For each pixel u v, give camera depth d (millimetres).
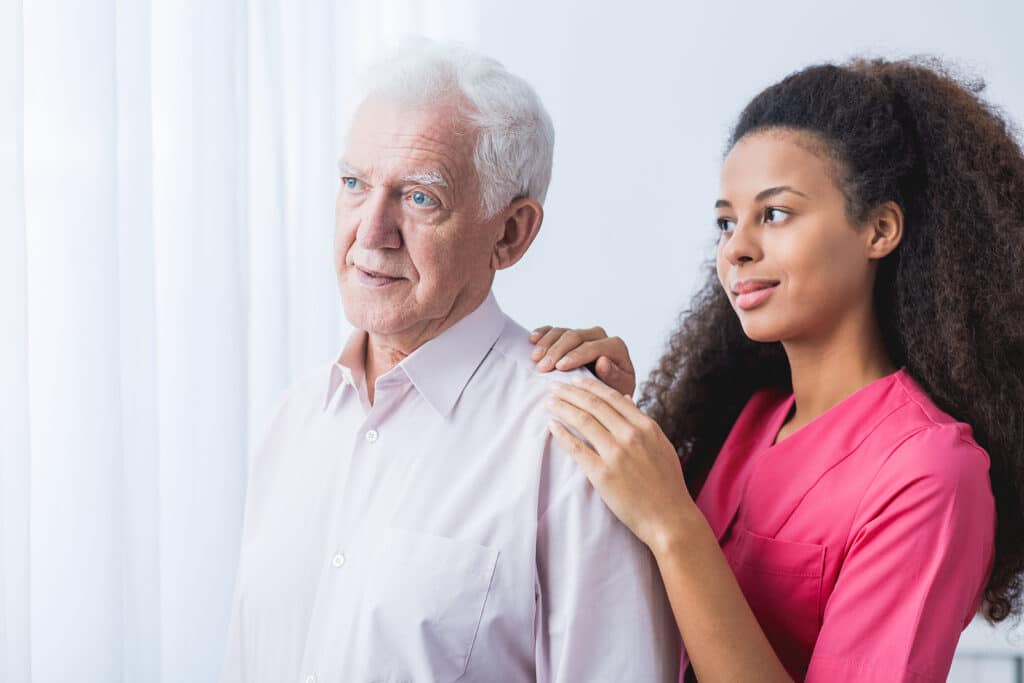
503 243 1031
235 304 1797
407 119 928
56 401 1580
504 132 950
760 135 1045
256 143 1897
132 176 1649
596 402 957
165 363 1775
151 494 1672
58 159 1571
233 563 1798
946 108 1047
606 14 2166
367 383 1083
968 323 1035
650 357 2186
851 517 983
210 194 1775
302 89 1969
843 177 1009
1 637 1418
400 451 1010
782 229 1022
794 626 1020
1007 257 1037
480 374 1029
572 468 948
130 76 1646
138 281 1655
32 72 1561
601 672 913
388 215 938
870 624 927
